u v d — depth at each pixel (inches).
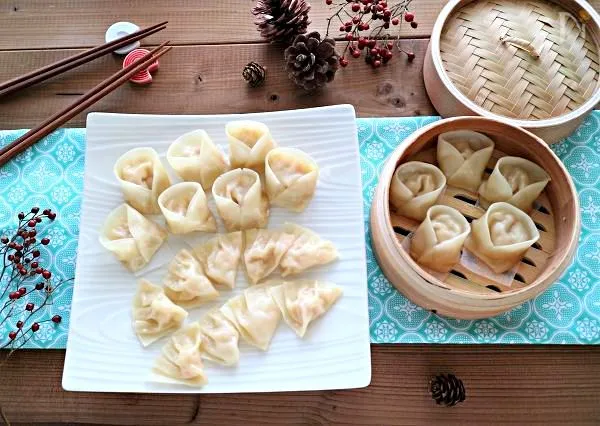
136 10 28.4
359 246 24.2
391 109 27.1
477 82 24.9
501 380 24.6
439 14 26.5
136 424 24.4
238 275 24.5
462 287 23.7
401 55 27.6
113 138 25.2
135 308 24.0
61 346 24.6
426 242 23.4
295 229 24.7
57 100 27.5
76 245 25.6
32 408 24.4
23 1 28.5
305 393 24.5
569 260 22.2
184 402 24.5
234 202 24.4
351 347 23.4
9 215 26.0
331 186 24.8
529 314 24.7
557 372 24.6
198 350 23.3
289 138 25.2
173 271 24.4
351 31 27.6
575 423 24.3
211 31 28.1
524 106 24.6
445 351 24.8
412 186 24.4
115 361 23.4
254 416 24.4
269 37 26.9
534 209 24.7
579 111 24.3
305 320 23.2
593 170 26.1
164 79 27.6
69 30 28.4
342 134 25.1
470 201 25.2
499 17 25.5
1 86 26.2
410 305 24.9
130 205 25.1
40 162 26.5
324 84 26.4
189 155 25.2
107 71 27.8
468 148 24.7
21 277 25.1
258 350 23.5
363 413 24.4
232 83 27.5
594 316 24.6
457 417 24.3
